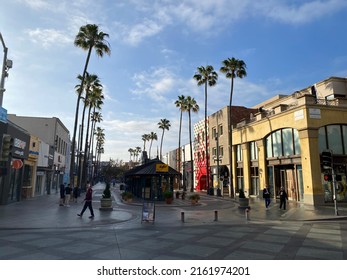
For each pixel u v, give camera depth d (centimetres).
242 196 2356
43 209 1995
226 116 4150
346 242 978
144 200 3055
